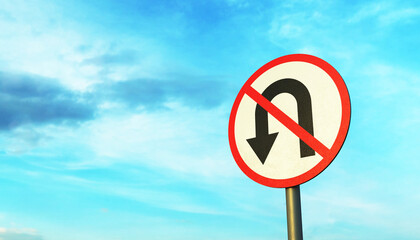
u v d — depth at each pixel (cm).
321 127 235
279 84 260
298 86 252
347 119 227
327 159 226
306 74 251
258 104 265
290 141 244
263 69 271
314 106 241
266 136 254
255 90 270
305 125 241
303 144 238
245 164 259
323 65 246
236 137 269
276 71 264
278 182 240
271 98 260
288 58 262
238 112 273
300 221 229
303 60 255
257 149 256
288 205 234
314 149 233
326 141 231
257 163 253
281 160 243
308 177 230
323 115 237
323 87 242
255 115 264
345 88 233
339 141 226
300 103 247
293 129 245
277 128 251
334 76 240
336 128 230
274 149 248
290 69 259
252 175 253
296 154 239
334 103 235
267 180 245
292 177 236
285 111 252
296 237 226
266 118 258
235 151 267
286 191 238
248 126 265
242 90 277
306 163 234
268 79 266
